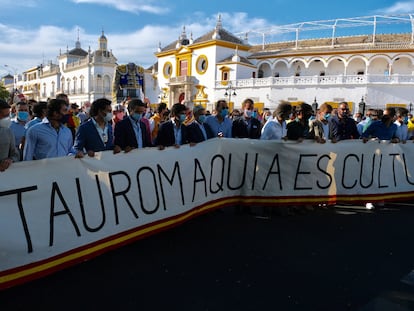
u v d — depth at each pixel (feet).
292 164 19.97
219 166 18.98
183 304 10.73
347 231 17.42
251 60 134.82
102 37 191.21
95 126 15.75
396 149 22.43
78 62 195.93
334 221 18.95
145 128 18.56
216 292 11.46
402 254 14.82
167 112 26.91
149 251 14.47
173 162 16.48
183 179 16.97
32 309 10.28
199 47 131.85
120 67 50.52
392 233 17.26
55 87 225.97
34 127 14.66
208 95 129.29
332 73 124.36
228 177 19.49
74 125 26.50
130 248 14.73
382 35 129.90
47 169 12.08
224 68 124.47
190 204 17.43
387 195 22.22
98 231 13.56
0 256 10.97
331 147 20.58
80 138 15.37
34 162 11.75
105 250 13.84
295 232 17.10
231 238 16.11
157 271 12.76
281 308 10.65
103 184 13.74
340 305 10.91
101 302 10.72
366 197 21.68
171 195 16.39
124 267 13.01
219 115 23.29
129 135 17.28
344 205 22.24
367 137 23.98
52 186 12.19
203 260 13.75
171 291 11.43
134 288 11.57
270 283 12.13
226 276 12.53
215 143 18.69
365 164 21.49
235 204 19.95
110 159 13.99
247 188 19.83
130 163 14.71
